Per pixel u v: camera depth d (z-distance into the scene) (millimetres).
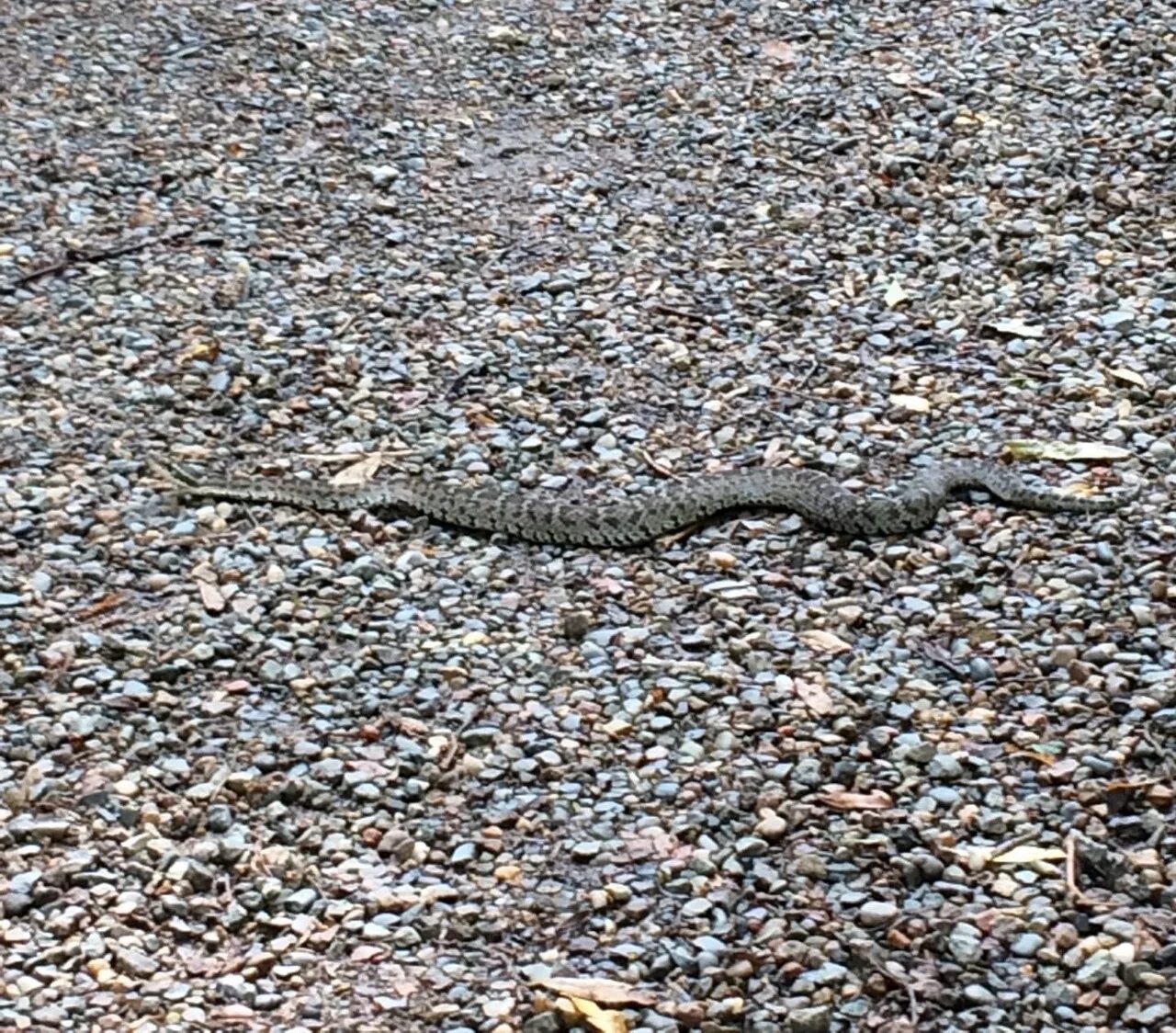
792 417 1927
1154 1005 1441
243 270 2113
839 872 1523
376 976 1467
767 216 2197
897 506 1791
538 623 1724
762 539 1799
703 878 1522
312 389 1961
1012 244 2139
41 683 1663
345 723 1637
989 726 1622
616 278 2111
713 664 1678
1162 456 1862
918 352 2002
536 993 1453
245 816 1569
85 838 1552
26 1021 1437
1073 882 1513
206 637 1704
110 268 2107
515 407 1941
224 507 1830
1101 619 1704
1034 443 1880
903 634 1702
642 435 1909
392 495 1829
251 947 1487
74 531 1799
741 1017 1438
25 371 1971
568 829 1560
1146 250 2119
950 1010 1442
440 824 1564
